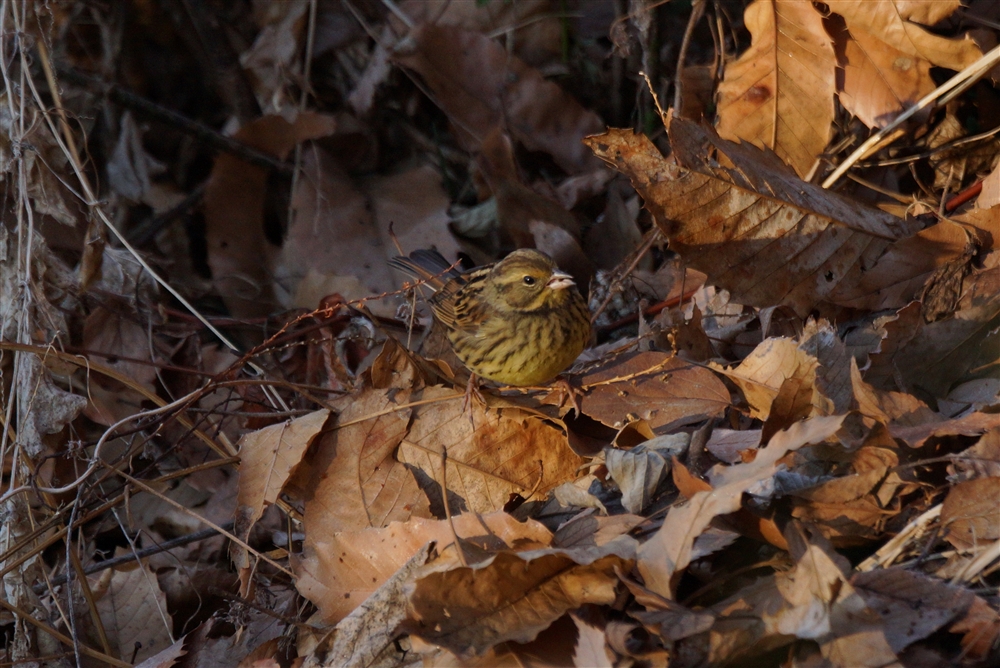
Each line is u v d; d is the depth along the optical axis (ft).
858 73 21.86
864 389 16.28
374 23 32.48
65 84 32.78
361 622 15.75
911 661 12.85
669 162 19.06
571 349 19.86
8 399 23.45
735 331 21.47
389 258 28.45
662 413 18.26
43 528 19.62
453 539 16.01
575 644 14.02
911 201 22.70
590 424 19.16
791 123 22.17
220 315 30.19
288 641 16.97
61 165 23.29
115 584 21.22
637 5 26.76
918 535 14.20
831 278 19.81
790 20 21.27
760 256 19.66
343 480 18.54
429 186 29.60
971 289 18.67
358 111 31.53
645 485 16.12
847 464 15.53
